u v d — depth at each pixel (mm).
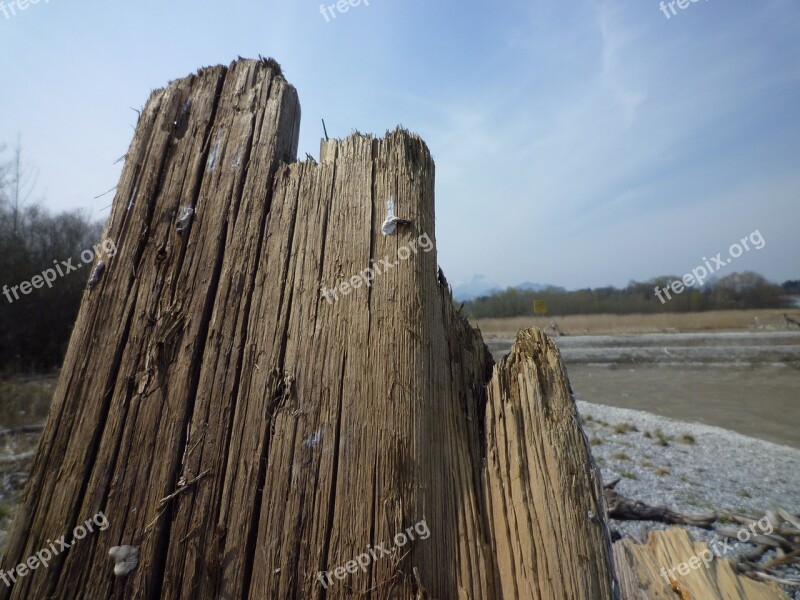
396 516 1055
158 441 1151
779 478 7160
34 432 8555
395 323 1202
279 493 1098
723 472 7488
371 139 1380
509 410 1216
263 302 1253
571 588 1012
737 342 20375
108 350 1229
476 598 1056
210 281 1281
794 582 4246
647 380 15844
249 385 1183
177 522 1092
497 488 1158
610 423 10742
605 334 26594
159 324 1239
